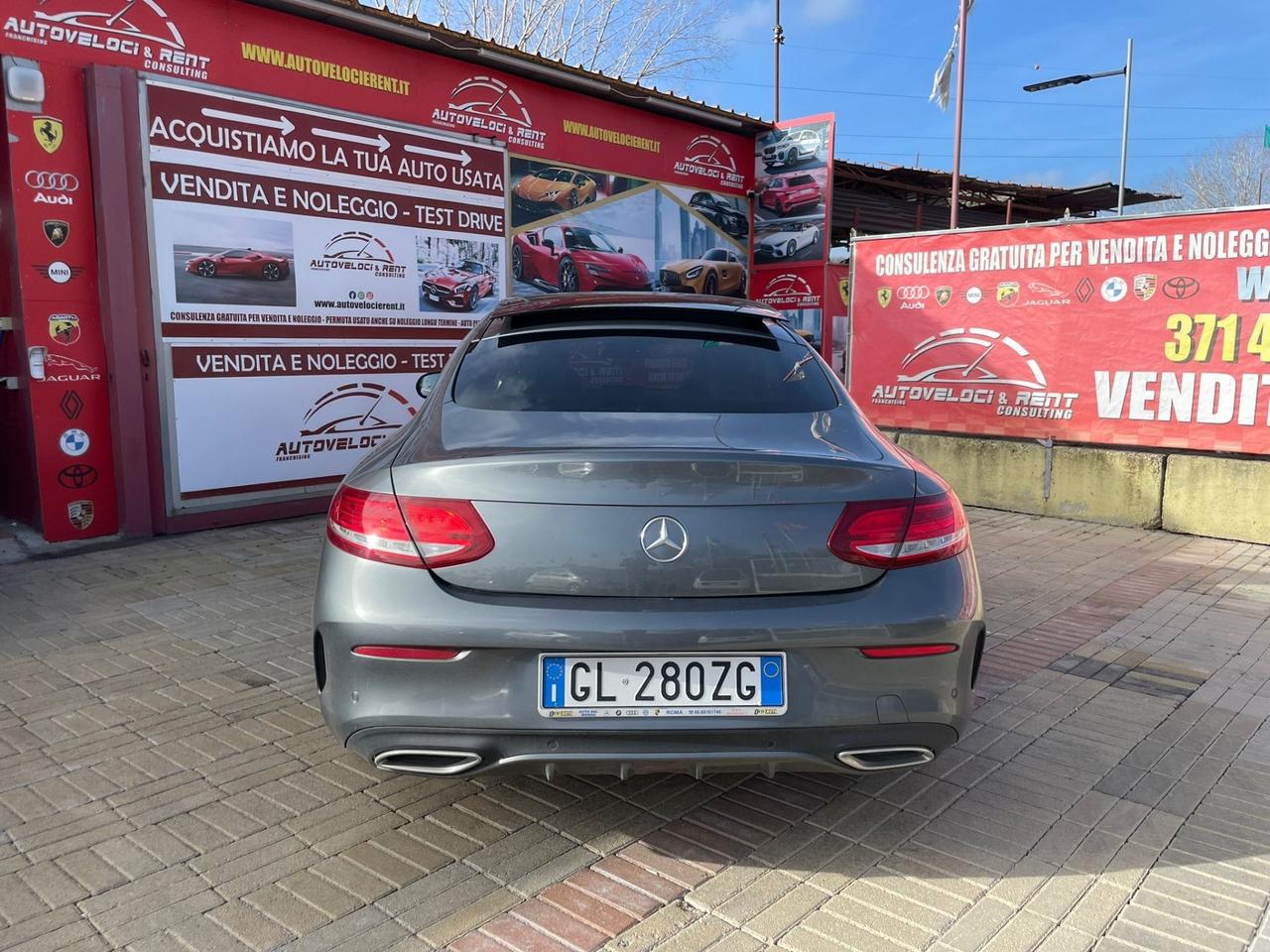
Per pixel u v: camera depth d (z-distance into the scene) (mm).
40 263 6164
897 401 8648
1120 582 5809
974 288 8062
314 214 7500
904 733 2395
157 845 2732
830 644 2326
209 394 6969
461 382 3092
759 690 2324
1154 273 7105
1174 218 6969
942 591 2420
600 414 2822
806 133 12008
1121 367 7340
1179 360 7070
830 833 2834
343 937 2297
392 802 2998
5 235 6301
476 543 2332
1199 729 3645
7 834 2791
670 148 11328
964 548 2568
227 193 6930
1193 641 4715
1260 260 6637
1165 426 7191
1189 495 7070
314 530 7137
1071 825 2898
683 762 2332
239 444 7184
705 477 2342
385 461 2635
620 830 2838
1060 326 7617
